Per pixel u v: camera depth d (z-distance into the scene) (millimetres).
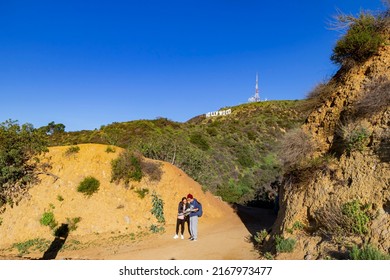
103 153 16297
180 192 16875
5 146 14445
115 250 11352
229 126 53719
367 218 6250
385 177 6465
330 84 9891
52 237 13156
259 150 43219
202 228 14594
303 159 8773
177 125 52156
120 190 15539
